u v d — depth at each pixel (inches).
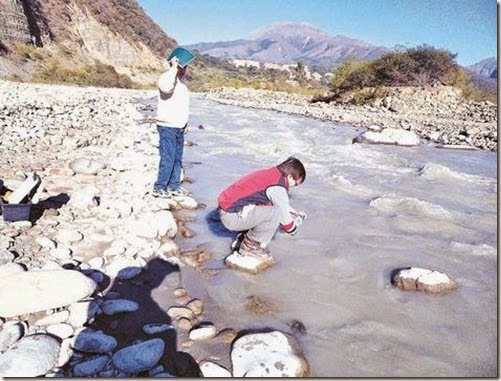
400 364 102.6
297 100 1063.0
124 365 93.9
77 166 250.1
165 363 97.9
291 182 149.4
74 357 96.8
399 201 228.4
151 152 313.3
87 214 182.7
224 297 128.0
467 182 286.4
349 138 466.3
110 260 144.0
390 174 301.4
